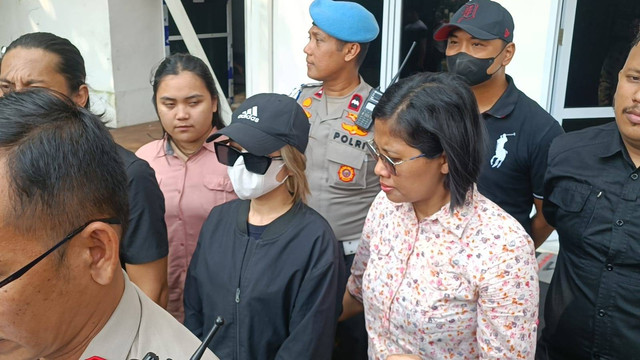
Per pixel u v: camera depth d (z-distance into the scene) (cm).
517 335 134
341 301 182
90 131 87
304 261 170
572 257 174
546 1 366
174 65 215
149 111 769
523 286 134
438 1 431
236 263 175
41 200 78
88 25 714
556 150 185
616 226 161
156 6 752
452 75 140
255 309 171
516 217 230
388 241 157
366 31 246
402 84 140
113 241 87
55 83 180
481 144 140
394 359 141
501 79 230
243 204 186
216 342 176
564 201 176
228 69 840
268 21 493
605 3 371
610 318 163
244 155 170
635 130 155
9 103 85
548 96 382
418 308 145
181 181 223
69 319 87
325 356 171
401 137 135
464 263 139
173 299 224
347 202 247
